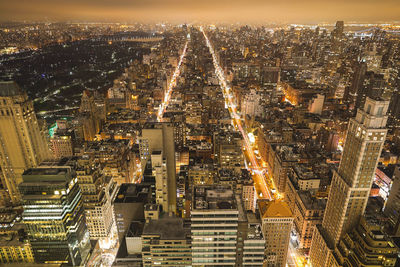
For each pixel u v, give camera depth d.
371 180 193.25
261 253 167.75
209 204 160.50
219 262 167.88
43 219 180.12
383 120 182.38
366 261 178.38
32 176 175.38
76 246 197.12
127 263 196.50
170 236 180.75
